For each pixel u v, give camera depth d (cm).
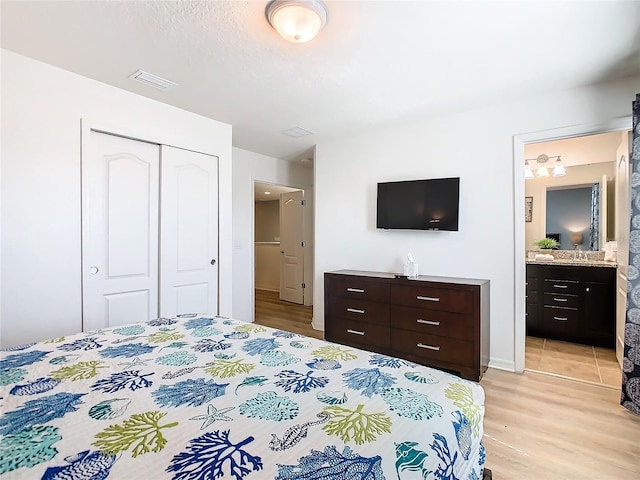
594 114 254
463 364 268
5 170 208
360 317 322
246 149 446
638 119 210
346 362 129
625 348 218
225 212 342
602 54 209
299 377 115
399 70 231
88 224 244
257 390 104
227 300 344
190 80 247
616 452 176
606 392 246
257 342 153
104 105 252
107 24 181
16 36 192
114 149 264
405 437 80
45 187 224
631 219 214
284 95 274
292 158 499
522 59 216
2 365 123
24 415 89
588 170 405
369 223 369
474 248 306
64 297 233
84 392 102
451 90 263
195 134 315
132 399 98
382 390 104
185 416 89
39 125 221
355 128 356
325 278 346
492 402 231
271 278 746
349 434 80
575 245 414
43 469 67
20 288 214
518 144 285
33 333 219
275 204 845
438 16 173
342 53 209
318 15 165
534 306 386
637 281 212
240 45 201
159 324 184
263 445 76
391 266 354
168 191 297
